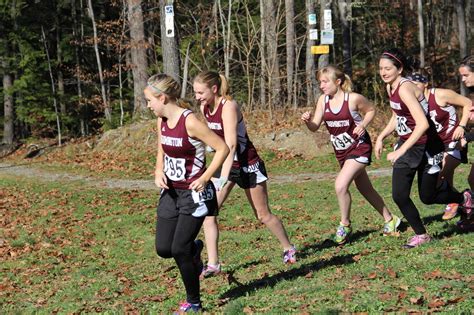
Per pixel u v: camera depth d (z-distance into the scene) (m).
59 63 33.59
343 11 28.28
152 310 6.24
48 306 7.22
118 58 31.94
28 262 9.81
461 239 7.20
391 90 7.16
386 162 16.94
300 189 14.06
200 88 6.73
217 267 7.37
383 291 5.51
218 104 6.78
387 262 6.56
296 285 6.32
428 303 5.04
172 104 5.52
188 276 5.75
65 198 15.37
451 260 6.18
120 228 11.73
